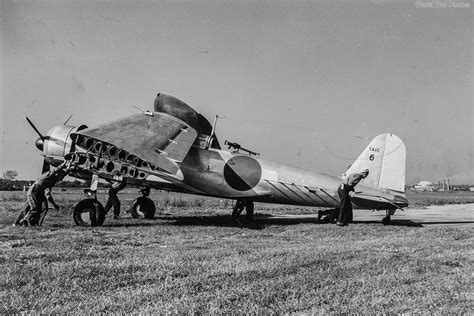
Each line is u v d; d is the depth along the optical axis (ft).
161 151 35.58
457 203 111.34
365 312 12.31
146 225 36.86
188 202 81.82
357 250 23.09
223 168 41.52
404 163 43.57
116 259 19.34
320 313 12.15
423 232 34.37
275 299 13.41
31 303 12.55
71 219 40.27
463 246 25.50
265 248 23.85
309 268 17.90
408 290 14.67
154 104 44.52
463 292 14.51
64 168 36.17
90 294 13.52
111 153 38.65
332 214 43.80
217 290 14.12
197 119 43.78
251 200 43.14
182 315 11.68
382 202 42.68
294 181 42.16
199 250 22.62
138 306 12.41
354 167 44.11
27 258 19.35
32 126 43.19
